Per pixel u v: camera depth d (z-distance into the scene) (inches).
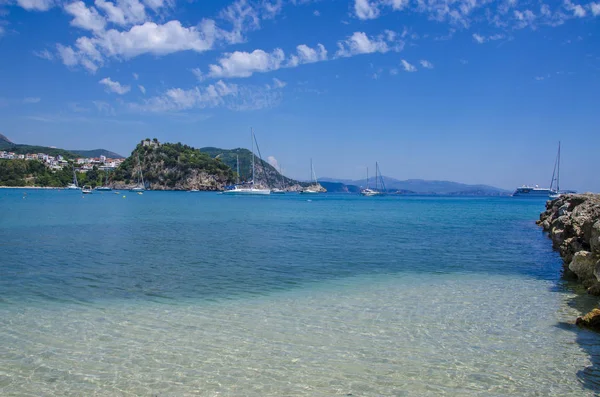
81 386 308.5
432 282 650.8
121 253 893.2
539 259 875.4
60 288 586.9
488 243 1142.3
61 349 373.4
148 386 309.6
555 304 527.2
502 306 518.3
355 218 2137.1
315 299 546.0
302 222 1818.4
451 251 979.9
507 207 3900.1
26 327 427.8
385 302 533.6
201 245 1031.0
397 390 307.7
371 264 799.7
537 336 413.7
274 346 384.5
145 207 2960.1
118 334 410.9
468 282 653.3
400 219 2097.7
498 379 325.4
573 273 687.7
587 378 327.9
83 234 1235.2
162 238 1165.7
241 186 7066.9
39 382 313.7
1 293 557.9
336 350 376.8
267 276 684.1
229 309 498.3
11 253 873.5
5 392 298.7
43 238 1129.4
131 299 536.4
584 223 695.1
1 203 3257.9
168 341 394.0
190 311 489.1
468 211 3088.1
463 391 307.3
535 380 324.2
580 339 405.7
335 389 308.2
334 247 1023.0
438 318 468.8
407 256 897.5
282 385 313.0
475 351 376.5
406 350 378.0
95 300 530.0
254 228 1504.7
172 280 645.9
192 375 327.0
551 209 1708.9
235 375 327.6
